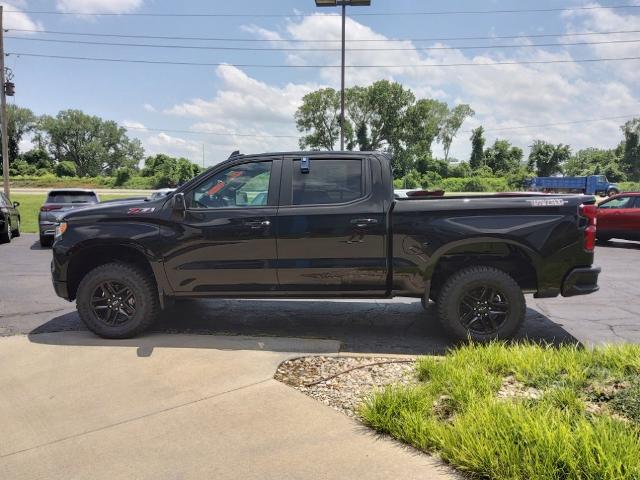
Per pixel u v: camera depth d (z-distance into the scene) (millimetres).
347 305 6828
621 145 101500
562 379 3664
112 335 5109
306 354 4605
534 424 2797
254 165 5191
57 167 93188
